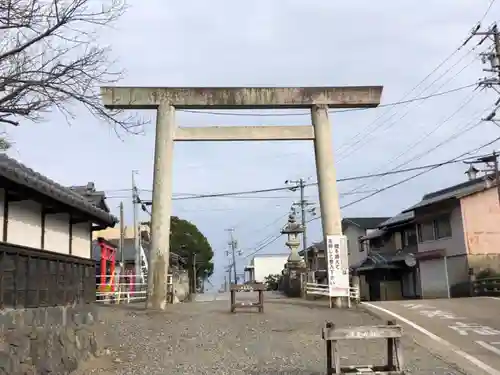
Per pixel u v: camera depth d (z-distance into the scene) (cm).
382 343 1246
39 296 988
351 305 2102
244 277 9881
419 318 1698
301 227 3838
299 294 3166
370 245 4928
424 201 3997
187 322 1616
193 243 6662
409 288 4100
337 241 2080
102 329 1320
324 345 1239
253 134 2123
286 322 1622
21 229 988
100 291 2436
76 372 967
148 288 1981
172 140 2083
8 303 851
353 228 5416
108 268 3431
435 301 2253
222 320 1661
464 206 3359
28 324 891
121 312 1830
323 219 2109
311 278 2745
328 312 1881
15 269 885
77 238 1336
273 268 7944
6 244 852
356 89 2150
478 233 3331
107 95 2025
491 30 2545
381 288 4284
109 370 995
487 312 1806
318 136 2130
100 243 2791
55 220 1176
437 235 3631
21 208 991
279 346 1231
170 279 2509
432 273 3644
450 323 1580
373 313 1828
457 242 3391
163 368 1010
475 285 3144
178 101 2088
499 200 3050
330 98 2141
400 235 4306
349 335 768
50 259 1056
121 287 2680
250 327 1523
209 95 2097
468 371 970
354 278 2298
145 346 1237
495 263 3294
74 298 1200
